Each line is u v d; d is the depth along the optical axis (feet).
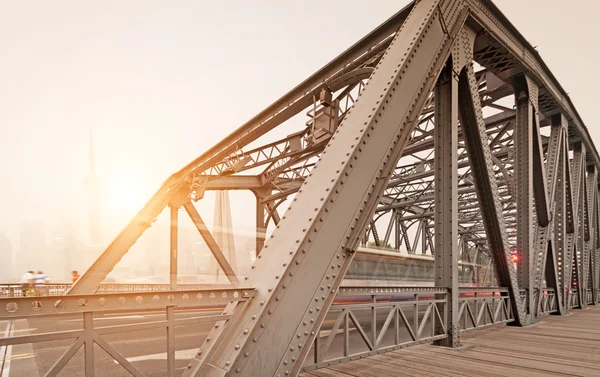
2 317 6.31
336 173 13.51
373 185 14.74
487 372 15.56
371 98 16.80
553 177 42.70
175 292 8.89
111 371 18.26
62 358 6.84
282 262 11.48
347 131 15.67
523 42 31.83
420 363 16.96
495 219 26.99
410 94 17.70
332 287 12.47
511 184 59.47
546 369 16.17
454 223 21.68
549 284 42.24
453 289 21.39
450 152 22.33
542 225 37.63
